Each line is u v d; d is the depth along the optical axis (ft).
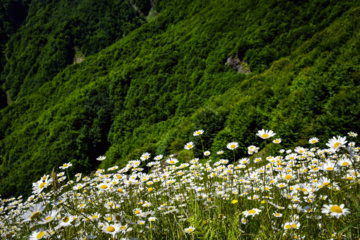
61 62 355.56
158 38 254.88
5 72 396.37
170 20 305.94
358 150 10.74
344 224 4.35
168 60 177.17
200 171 12.20
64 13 445.37
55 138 153.58
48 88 265.75
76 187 8.88
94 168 142.20
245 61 128.47
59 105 180.14
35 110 242.37
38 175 127.44
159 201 8.36
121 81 182.80
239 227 4.74
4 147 177.37
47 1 495.41
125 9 454.81
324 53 59.06
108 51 277.23
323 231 4.50
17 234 9.37
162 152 61.11
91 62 273.95
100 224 5.21
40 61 371.15
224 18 174.81
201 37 177.37
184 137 53.78
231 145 8.70
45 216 4.28
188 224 5.82
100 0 450.30
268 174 10.28
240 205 6.75
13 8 498.69
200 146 45.93
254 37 128.16
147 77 177.58
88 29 404.77
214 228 4.80
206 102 130.52
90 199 10.17
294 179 9.02
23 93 346.33
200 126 47.37
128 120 162.09
